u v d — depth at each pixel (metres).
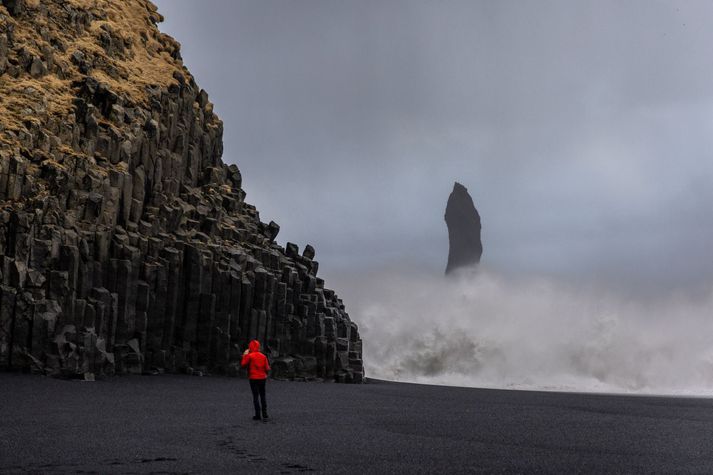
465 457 19.83
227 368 54.62
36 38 54.41
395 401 39.62
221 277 55.94
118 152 52.84
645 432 26.89
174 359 53.06
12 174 44.69
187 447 20.12
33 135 47.81
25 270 43.31
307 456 19.23
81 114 51.78
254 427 25.11
